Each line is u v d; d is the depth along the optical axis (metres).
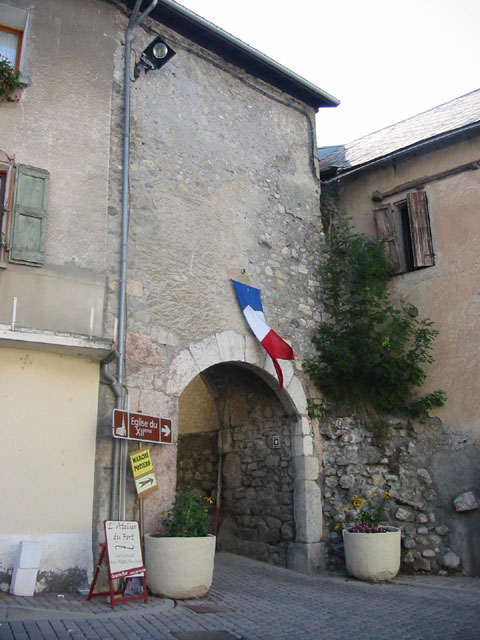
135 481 6.12
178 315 7.16
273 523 8.23
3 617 4.49
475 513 7.61
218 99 8.45
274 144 9.02
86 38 7.17
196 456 9.86
